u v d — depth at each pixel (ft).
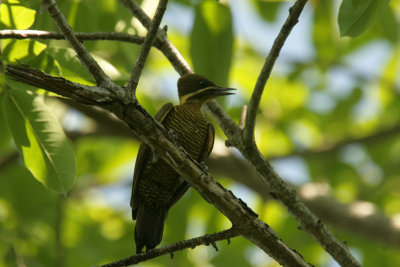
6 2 24.59
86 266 44.96
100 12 35.29
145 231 31.71
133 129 22.93
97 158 55.72
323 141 55.62
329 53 48.93
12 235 43.73
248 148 28.27
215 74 34.22
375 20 24.54
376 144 55.42
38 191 45.78
